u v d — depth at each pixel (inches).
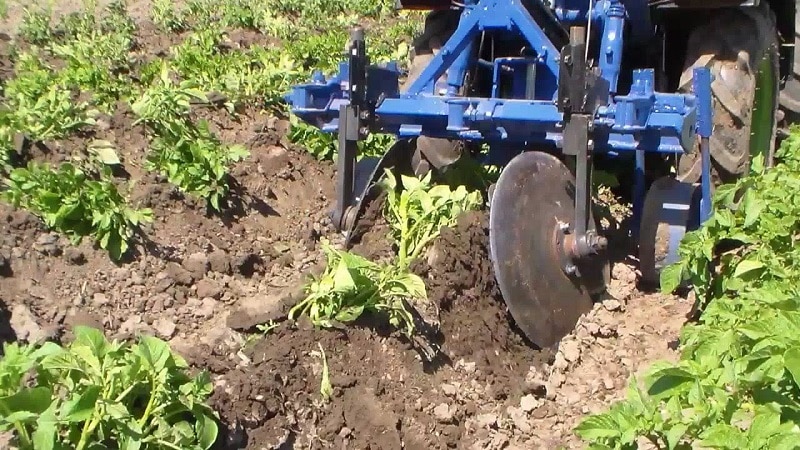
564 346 130.6
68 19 227.6
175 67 199.3
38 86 174.7
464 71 144.7
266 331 124.0
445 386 123.2
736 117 144.8
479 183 147.5
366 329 124.6
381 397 120.6
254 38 239.5
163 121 163.0
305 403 118.1
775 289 115.9
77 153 152.6
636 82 130.0
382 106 140.0
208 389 111.3
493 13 140.2
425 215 135.8
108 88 184.7
